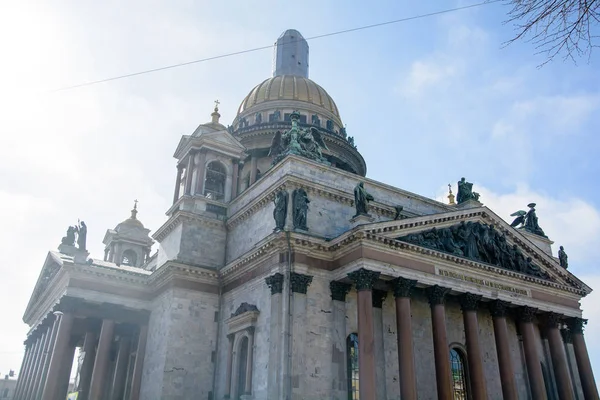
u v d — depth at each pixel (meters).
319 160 53.91
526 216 67.00
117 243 84.94
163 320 53.00
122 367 60.22
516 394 46.34
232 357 48.84
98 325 63.00
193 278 53.75
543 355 57.34
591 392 52.50
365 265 41.84
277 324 42.44
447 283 46.31
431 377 48.25
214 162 64.19
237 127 84.88
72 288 54.84
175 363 49.78
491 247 51.12
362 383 38.44
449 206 60.75
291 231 44.38
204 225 57.69
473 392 44.38
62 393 60.34
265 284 46.16
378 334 45.59
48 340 62.56
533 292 52.84
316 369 41.97
